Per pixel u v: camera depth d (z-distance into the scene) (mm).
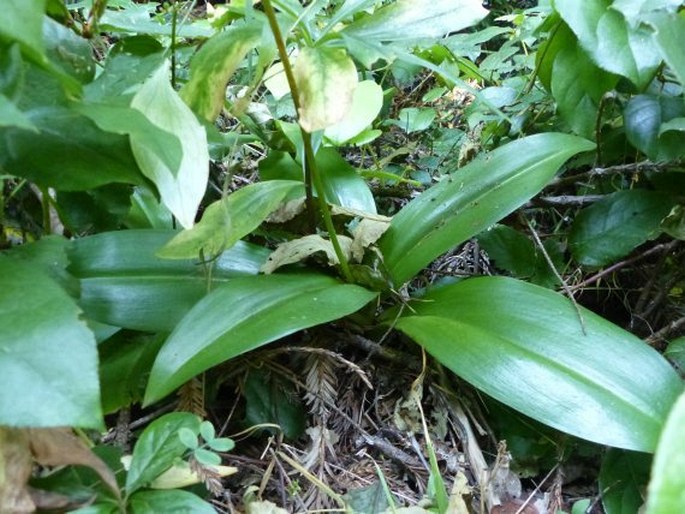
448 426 416
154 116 298
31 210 432
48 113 257
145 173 275
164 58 372
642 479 355
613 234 468
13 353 195
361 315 434
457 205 447
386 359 444
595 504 372
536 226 572
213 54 390
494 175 451
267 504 336
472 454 384
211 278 414
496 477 370
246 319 356
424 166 662
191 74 397
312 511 339
